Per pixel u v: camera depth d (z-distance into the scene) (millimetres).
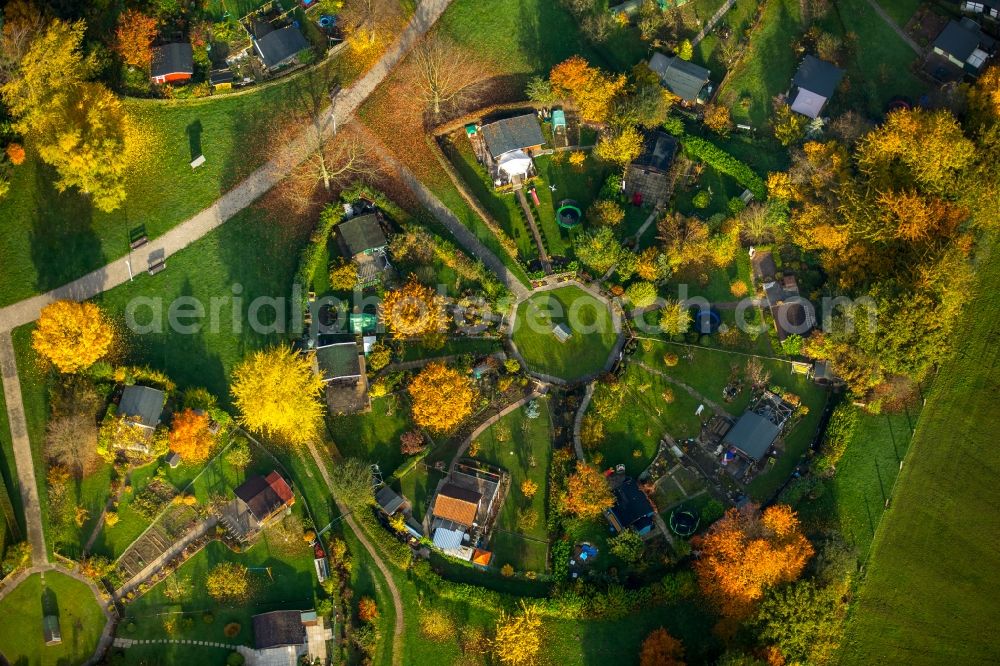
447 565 128375
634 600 124938
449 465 131500
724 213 141000
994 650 129000
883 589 131375
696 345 136750
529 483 130125
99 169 130125
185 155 139750
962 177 132125
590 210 139250
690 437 133875
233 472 129375
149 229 137000
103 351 127938
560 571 126688
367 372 133125
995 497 133875
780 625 119375
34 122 130125
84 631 124000
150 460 128875
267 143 141000
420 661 125750
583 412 133500
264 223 138125
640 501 128250
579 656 125875
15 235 134875
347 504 126062
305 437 127938
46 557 126125
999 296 140250
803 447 134125
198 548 126750
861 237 133000
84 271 135000
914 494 133750
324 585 125438
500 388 133500
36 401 129875
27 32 130750
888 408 136250
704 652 125250
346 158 141375
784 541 123125
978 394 137125
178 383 131875
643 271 135625
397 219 138375
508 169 140625
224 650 124188
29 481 128000
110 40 139875
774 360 136500
